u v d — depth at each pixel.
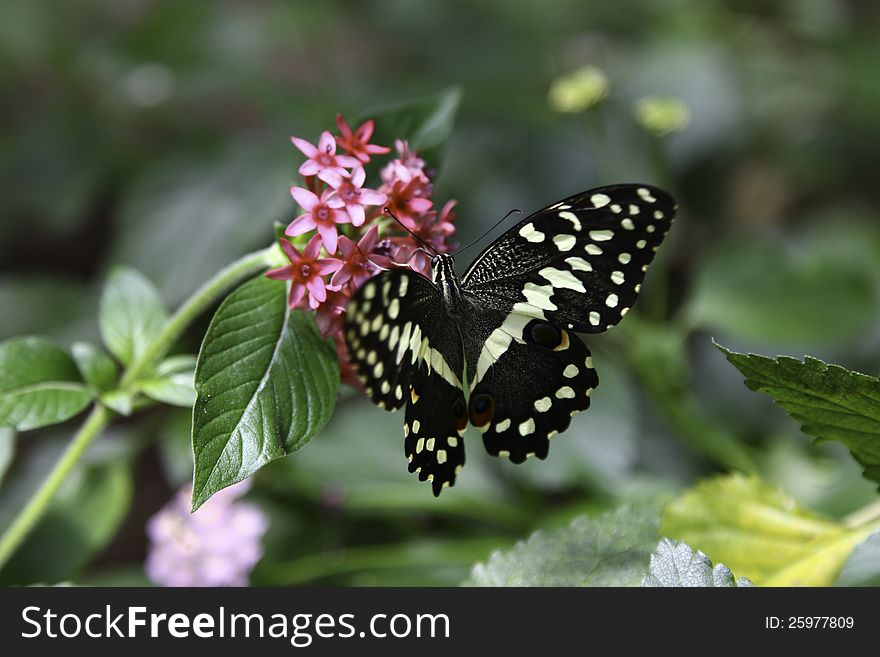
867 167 1.22
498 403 0.68
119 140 1.12
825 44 1.22
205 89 1.09
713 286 0.88
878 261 1.03
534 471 0.82
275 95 1.05
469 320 0.69
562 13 1.24
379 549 0.83
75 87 1.14
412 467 0.67
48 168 1.10
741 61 1.19
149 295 0.74
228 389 0.67
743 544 0.72
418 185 0.69
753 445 0.89
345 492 0.83
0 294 0.90
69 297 0.91
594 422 0.82
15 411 0.71
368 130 0.69
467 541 0.83
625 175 1.04
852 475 0.79
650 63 1.14
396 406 0.67
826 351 0.92
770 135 1.20
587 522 0.71
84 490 0.80
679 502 0.73
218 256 0.88
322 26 1.18
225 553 0.80
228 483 0.67
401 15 1.25
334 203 0.67
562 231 0.69
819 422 0.68
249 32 1.14
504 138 1.04
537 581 0.70
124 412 0.72
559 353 0.68
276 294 0.68
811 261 0.88
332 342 0.68
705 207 1.14
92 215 1.24
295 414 0.68
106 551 0.94
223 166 0.90
